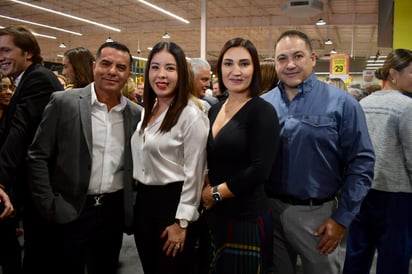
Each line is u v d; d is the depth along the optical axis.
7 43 1.89
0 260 2.18
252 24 13.97
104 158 1.79
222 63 1.58
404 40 4.69
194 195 1.60
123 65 1.78
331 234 1.54
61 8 12.64
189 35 17.72
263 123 1.44
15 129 1.79
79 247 1.76
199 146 1.59
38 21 14.77
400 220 2.01
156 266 1.71
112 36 18.19
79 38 18.73
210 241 1.60
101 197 1.79
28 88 1.84
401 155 1.99
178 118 1.63
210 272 1.58
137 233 1.77
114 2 11.83
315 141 1.57
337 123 1.57
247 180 1.41
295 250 1.70
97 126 1.78
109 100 1.83
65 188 1.72
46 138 1.71
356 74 17.34
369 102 2.12
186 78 1.67
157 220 1.68
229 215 1.51
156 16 13.88
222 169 1.53
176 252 1.63
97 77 1.76
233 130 1.49
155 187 1.69
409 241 2.02
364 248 2.16
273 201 1.69
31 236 1.88
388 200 2.03
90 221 1.78
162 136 1.64
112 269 1.93
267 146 1.42
